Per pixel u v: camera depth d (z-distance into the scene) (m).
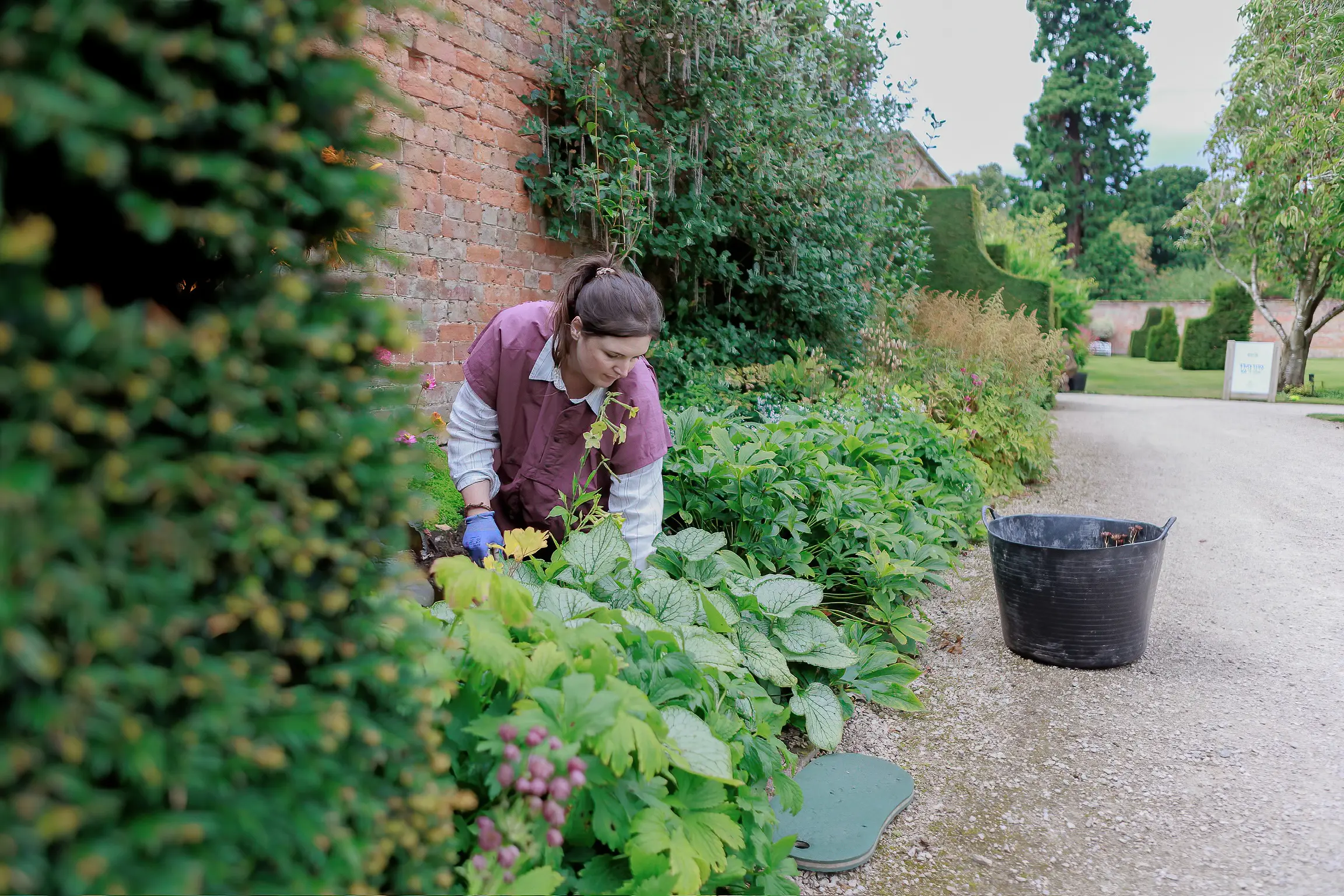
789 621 2.64
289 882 0.82
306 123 0.84
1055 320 14.05
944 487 5.14
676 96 5.43
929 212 11.41
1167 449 8.95
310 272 0.92
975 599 4.19
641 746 1.23
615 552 2.09
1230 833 2.19
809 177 5.80
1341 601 4.11
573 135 4.60
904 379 7.00
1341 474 7.34
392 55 3.59
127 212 0.68
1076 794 2.39
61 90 0.59
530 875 1.13
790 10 5.96
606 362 2.08
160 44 0.65
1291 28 14.18
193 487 0.71
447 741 1.25
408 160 3.72
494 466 2.55
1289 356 16.94
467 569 1.26
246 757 0.78
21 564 0.59
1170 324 28.12
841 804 2.25
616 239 5.14
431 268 3.93
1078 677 3.23
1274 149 13.96
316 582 0.90
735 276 5.71
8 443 0.60
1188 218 16.95
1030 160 42.53
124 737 0.66
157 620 0.70
